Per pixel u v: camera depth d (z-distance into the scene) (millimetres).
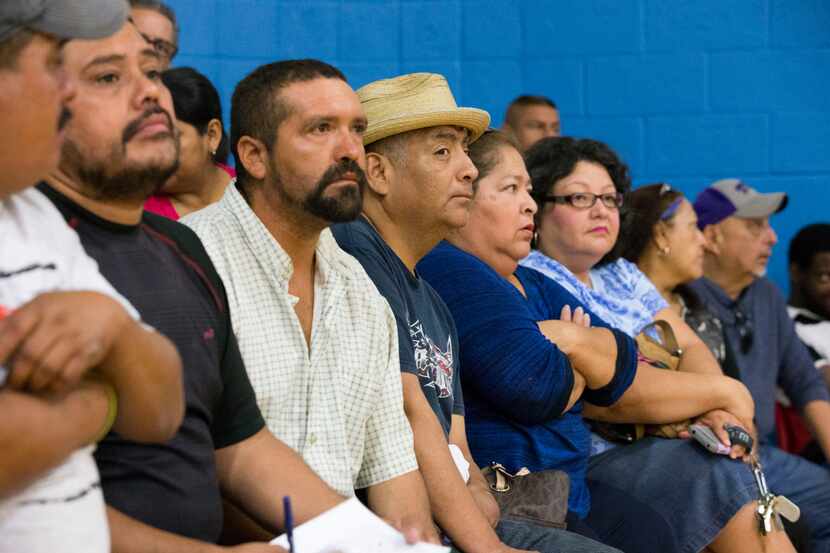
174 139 3943
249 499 4359
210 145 7453
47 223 3279
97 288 3270
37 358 2812
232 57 11039
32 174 3127
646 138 12070
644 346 8055
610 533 7141
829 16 12000
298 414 4797
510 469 6641
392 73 11742
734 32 12000
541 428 6773
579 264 8164
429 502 5367
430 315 6094
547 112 11156
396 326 5340
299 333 4809
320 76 5066
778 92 12055
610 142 12070
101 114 3744
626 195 8750
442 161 6160
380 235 6199
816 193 12086
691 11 12008
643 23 12000
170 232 4277
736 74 12023
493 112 11992
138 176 3811
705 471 7207
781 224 12117
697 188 12070
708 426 7391
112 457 3771
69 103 3701
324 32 11461
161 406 3205
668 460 7285
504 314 6633
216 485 4121
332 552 4008
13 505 2938
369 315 5148
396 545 4094
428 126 6117
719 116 12055
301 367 4805
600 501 7219
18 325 2830
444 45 11859
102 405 3098
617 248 8625
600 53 12016
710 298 9969
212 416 4223
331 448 4820
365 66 11641
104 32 3201
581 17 12008
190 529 3949
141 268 3959
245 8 11070
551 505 6332
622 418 7453
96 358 2906
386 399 5195
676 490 7172
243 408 4371
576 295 7973
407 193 6137
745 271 10117
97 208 3869
